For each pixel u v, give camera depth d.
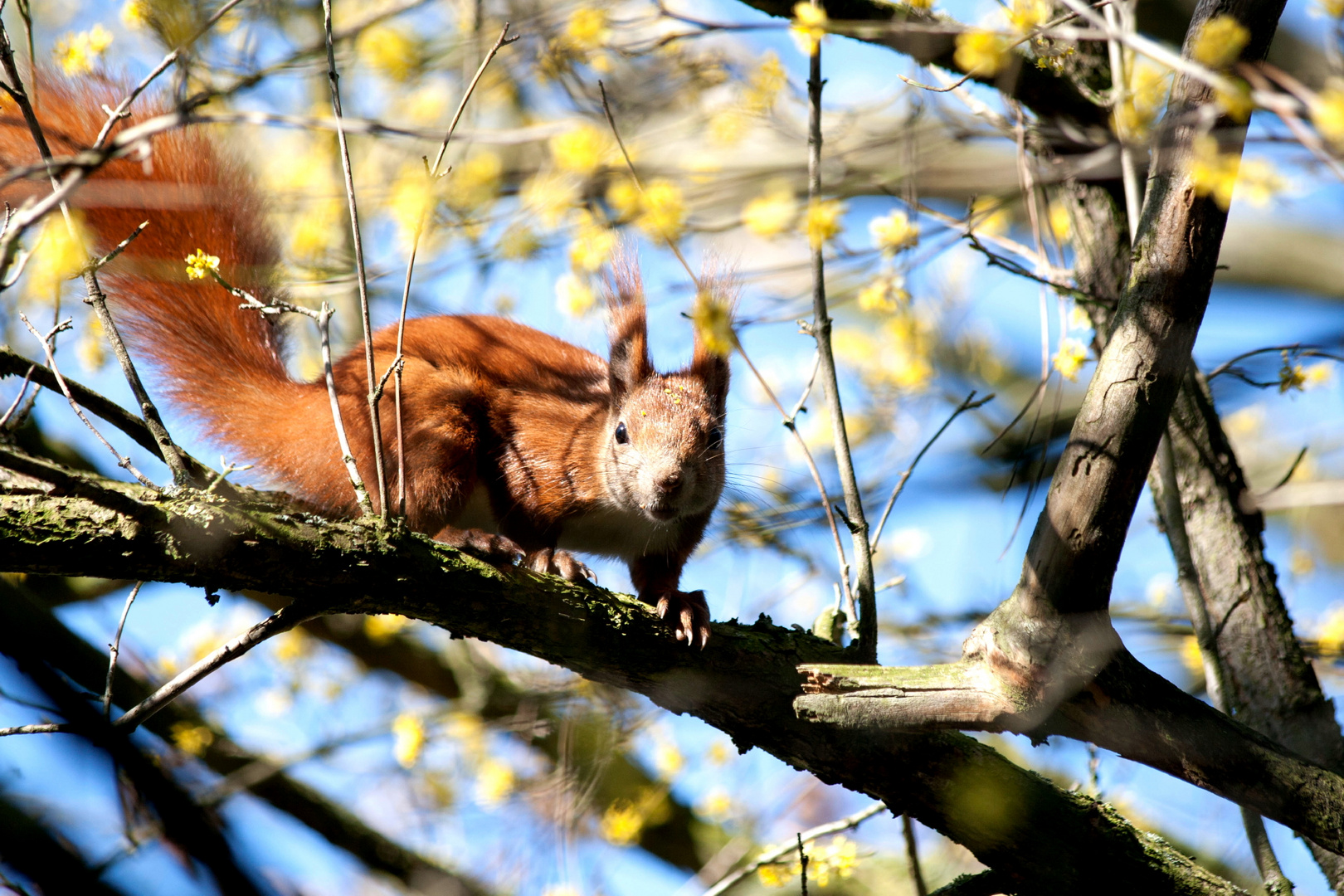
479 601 7.49
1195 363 10.38
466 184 8.36
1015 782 7.93
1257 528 9.94
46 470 6.44
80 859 4.61
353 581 7.17
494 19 10.98
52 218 7.09
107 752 4.25
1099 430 6.99
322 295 11.47
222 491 6.93
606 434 11.29
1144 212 7.12
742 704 7.83
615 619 7.77
